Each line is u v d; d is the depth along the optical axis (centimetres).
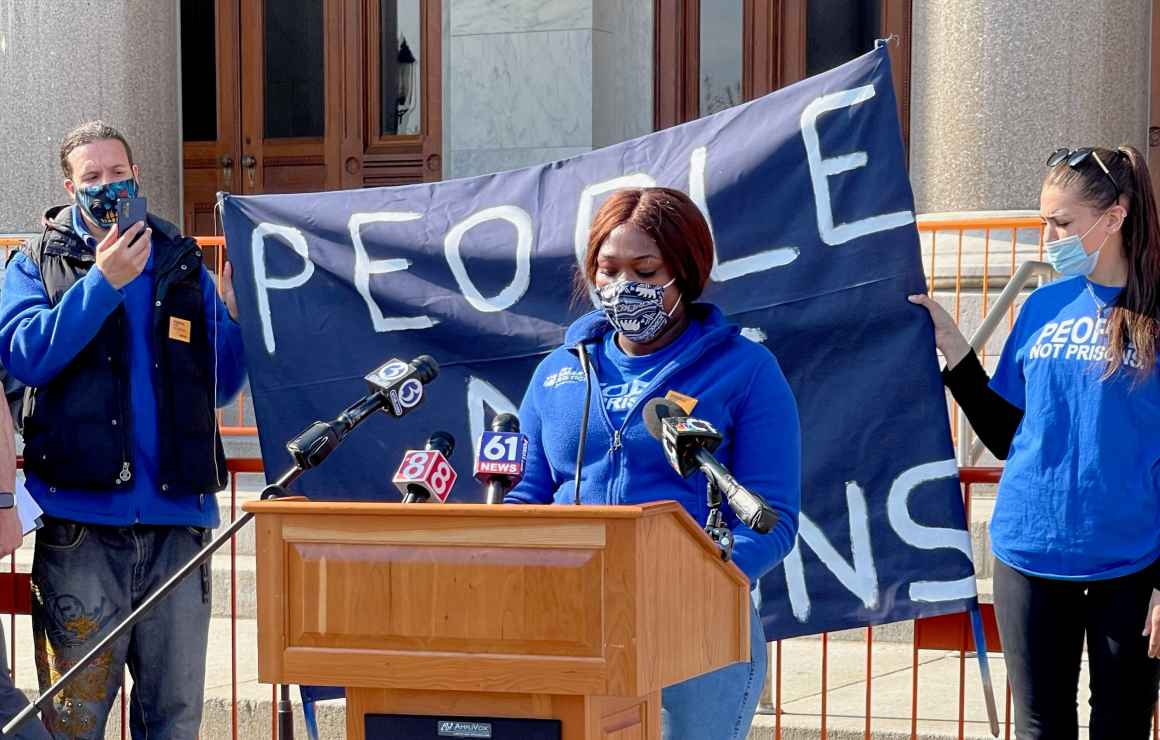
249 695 557
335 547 247
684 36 1029
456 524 242
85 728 406
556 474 327
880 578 412
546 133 989
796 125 421
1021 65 768
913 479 409
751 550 300
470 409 451
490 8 997
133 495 402
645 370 320
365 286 459
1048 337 359
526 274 450
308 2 1101
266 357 462
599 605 235
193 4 1122
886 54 416
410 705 249
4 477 385
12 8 870
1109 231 348
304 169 1105
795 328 416
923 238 783
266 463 461
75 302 391
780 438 316
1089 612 353
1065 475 350
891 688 555
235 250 467
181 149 956
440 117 1073
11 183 870
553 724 241
